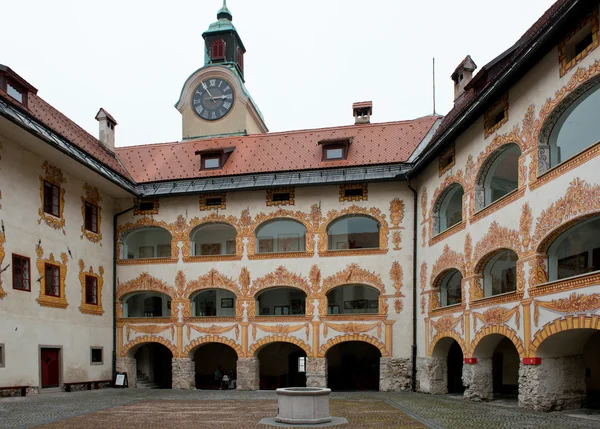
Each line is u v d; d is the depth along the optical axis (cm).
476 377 2023
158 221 2986
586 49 1413
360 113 3381
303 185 2777
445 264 2312
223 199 2923
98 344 2788
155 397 2294
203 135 3656
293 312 3005
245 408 1861
